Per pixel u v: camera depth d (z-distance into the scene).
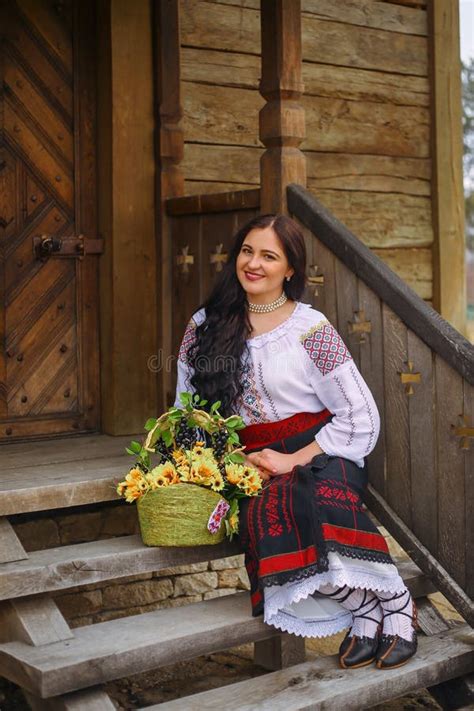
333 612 3.24
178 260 4.46
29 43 4.36
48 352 4.47
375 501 3.62
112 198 4.44
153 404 4.59
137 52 4.46
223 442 3.26
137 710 2.92
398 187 5.73
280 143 3.89
